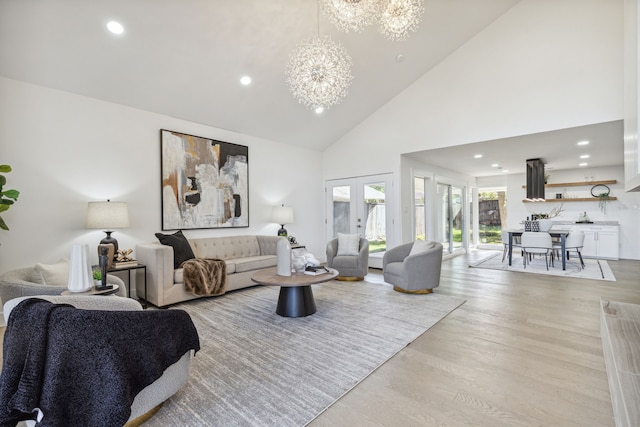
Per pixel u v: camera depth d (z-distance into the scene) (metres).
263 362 2.27
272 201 5.94
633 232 6.98
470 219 9.33
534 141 4.90
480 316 3.21
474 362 2.24
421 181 6.86
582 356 2.29
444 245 7.60
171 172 4.41
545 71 4.37
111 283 2.73
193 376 2.08
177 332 1.70
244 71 4.13
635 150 1.49
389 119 5.96
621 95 3.87
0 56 2.94
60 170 3.46
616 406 1.29
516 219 8.55
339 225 6.82
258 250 5.30
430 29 4.56
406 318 3.18
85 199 3.63
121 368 1.37
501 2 4.47
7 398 1.21
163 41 3.35
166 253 3.60
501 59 4.72
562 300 3.75
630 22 1.61
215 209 4.95
